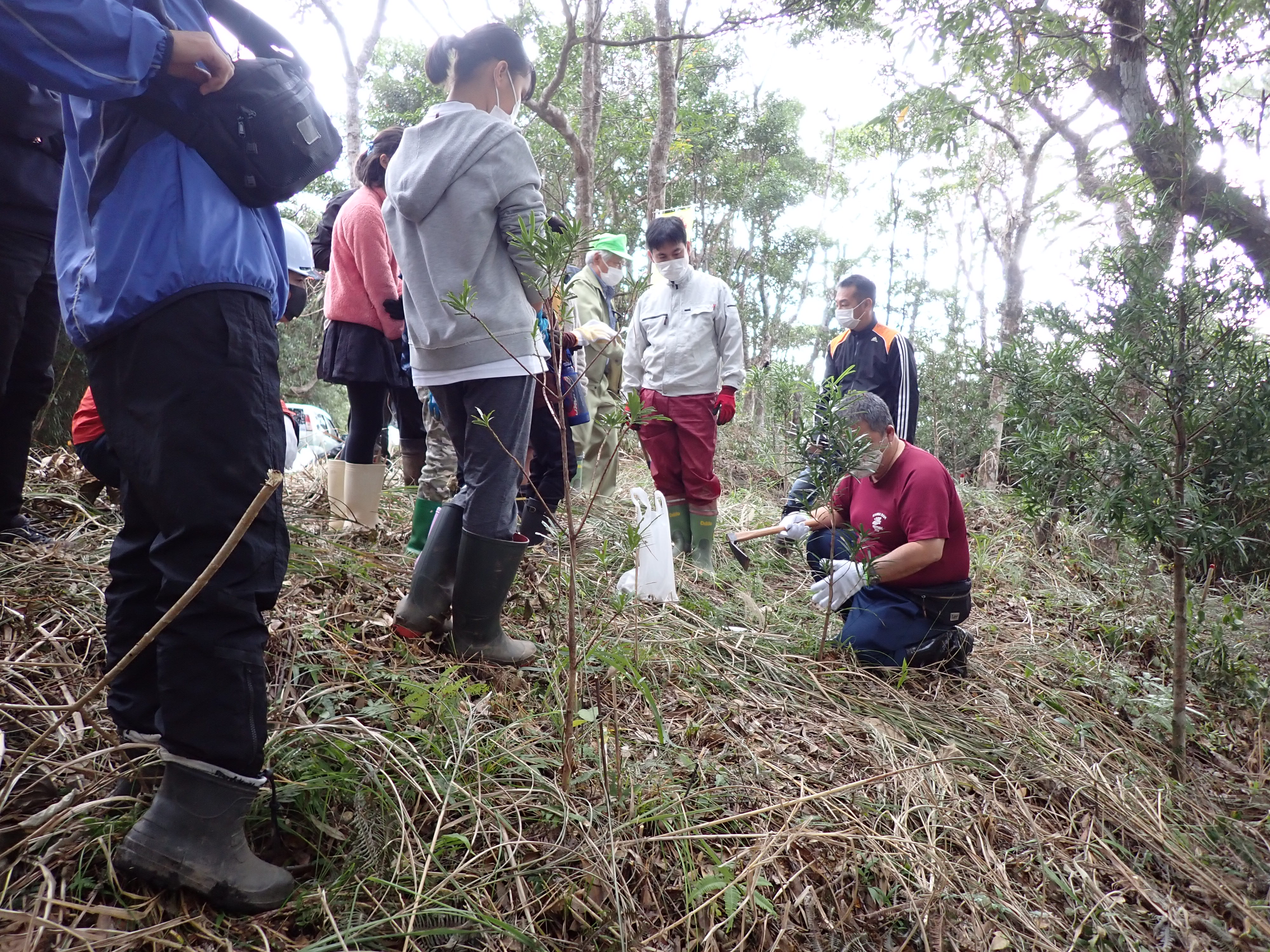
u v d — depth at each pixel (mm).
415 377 2518
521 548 2449
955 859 2146
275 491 1471
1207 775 2955
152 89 1385
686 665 2795
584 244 1907
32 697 1839
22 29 1191
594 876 1712
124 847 1415
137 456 1414
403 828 1664
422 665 2365
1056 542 5457
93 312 1413
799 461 3238
